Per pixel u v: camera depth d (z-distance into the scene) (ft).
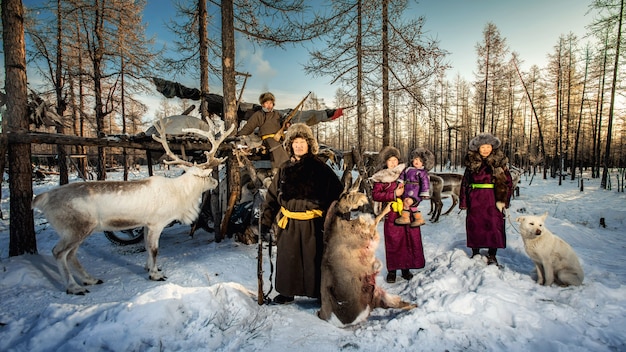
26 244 15.03
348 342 7.33
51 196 11.77
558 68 78.69
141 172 82.58
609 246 17.92
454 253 13.12
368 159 32.50
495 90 83.05
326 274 8.50
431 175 24.91
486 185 12.21
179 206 14.02
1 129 14.66
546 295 9.49
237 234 19.92
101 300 10.92
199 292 9.00
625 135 99.19
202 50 27.71
